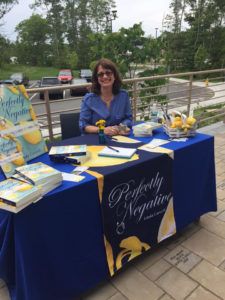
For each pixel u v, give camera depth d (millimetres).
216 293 1626
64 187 1366
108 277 1678
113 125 2307
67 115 2658
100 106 2285
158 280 1729
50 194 1307
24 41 36844
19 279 1345
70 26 35406
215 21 24922
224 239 2082
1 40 30328
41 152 1773
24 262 1280
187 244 2037
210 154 2090
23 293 1378
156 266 1838
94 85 2283
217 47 24609
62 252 1430
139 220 1745
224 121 5117
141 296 1624
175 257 1914
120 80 2297
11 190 1250
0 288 1684
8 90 1572
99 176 1467
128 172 1574
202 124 5039
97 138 2096
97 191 1474
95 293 1653
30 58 37250
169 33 26141
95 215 1515
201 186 2109
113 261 1671
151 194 1758
